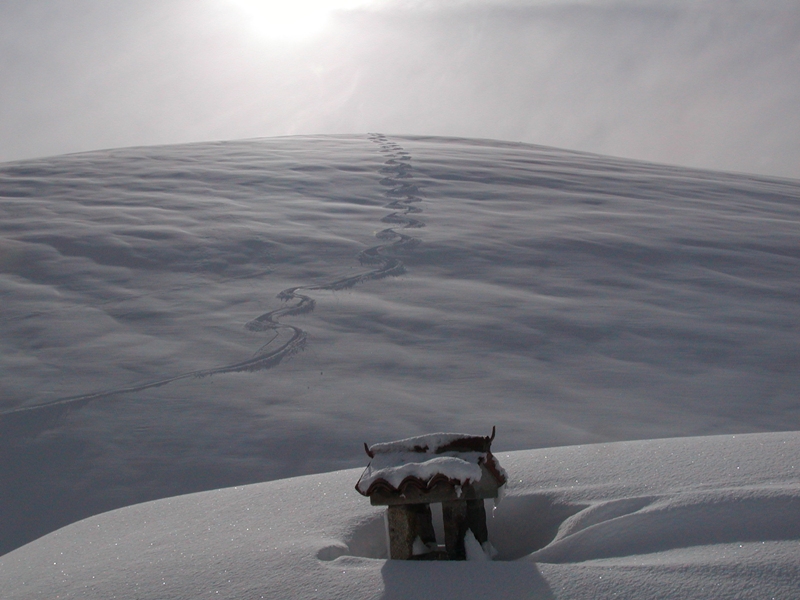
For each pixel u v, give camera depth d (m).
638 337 7.58
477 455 1.65
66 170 16.50
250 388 6.34
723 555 1.34
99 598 1.55
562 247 10.90
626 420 5.60
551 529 1.72
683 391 6.24
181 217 12.45
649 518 1.52
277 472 4.83
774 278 9.88
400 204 13.57
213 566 1.60
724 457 1.92
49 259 10.22
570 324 7.91
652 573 1.30
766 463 1.83
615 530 1.52
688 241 11.50
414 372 6.67
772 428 5.48
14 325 8.00
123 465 5.00
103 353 7.22
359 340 7.48
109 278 9.56
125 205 13.28
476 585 1.35
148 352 7.23
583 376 6.57
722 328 7.89
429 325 7.88
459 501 1.60
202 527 1.92
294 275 9.68
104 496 4.62
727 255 10.84
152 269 9.92
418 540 1.63
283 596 1.41
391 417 5.68
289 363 6.91
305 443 5.25
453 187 15.08
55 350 7.32
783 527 1.42
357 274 9.67
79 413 5.87
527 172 17.19
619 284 9.37
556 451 2.23
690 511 1.52
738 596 1.21
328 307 8.47
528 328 7.79
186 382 6.49
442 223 12.17
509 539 1.78
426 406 5.89
